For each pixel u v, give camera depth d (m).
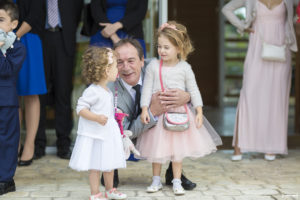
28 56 3.80
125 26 4.04
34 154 4.27
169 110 3.04
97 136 2.69
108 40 4.12
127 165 3.99
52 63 4.30
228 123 7.10
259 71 4.31
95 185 2.77
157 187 3.08
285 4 4.28
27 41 3.82
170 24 3.08
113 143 2.72
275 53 4.21
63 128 4.38
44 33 4.25
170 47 2.99
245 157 4.45
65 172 3.72
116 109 2.98
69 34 4.27
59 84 4.32
